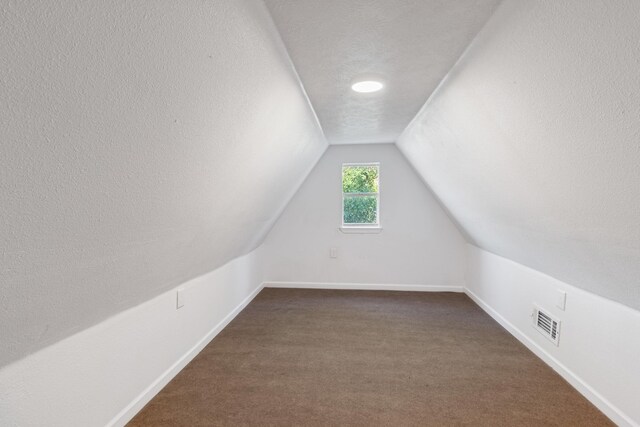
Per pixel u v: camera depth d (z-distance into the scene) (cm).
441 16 114
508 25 110
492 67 132
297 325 302
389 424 168
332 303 367
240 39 108
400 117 259
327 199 421
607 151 106
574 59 95
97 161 86
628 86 86
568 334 208
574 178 130
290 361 233
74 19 60
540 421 170
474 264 377
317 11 112
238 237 273
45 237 89
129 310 171
